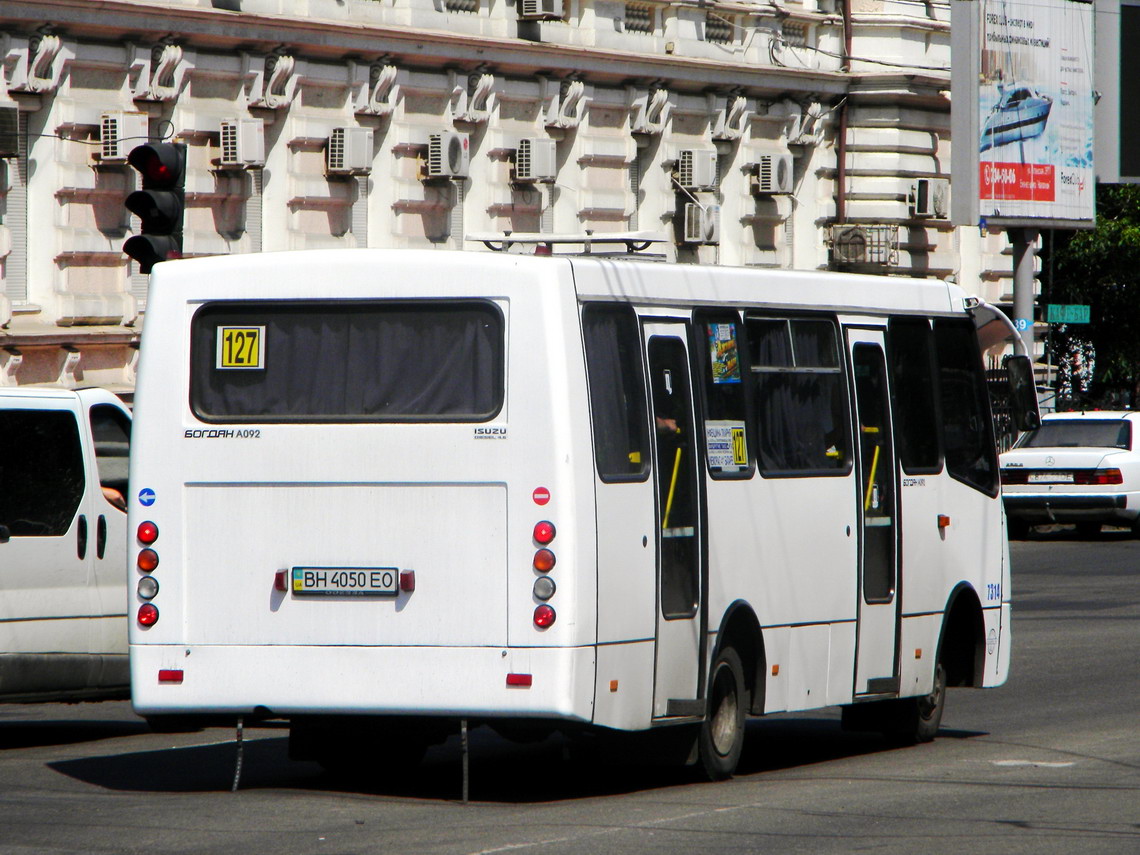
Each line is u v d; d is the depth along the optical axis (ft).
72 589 110.22
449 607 84.48
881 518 106.42
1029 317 318.45
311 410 86.89
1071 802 88.33
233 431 87.45
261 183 231.91
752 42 296.10
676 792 91.40
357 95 240.32
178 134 220.64
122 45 214.90
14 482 108.17
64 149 210.79
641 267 90.43
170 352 88.84
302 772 99.25
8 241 205.77
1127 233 383.04
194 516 87.86
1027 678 139.44
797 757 106.52
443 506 84.74
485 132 256.52
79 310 213.25
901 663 107.45
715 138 292.61
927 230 321.93
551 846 75.87
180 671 87.61
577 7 268.62
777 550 97.81
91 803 87.30
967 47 296.30
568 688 83.15
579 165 270.26
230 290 88.33
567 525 83.30
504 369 84.38
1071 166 314.55
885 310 108.58
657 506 88.99
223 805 86.63
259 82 227.81
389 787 93.76
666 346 91.30
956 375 115.03
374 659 85.25
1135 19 330.54
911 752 107.55
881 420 107.24
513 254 85.56
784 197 305.73
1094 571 216.13
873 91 313.73
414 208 248.52
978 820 83.15
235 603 87.10
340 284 86.94
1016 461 249.55
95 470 112.68
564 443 83.51
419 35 242.37
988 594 115.96
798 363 100.99
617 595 85.76
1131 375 394.32
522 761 103.76
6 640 106.52
